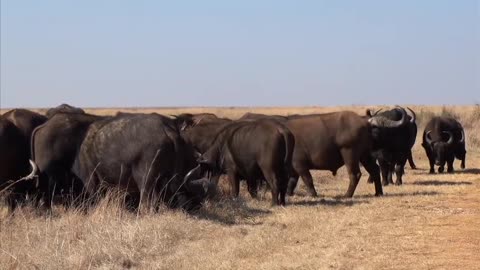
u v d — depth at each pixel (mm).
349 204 29734
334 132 32625
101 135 26938
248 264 19234
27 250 20656
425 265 18594
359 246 20984
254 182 31547
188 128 33969
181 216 25141
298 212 27609
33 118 30172
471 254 19859
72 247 20953
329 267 18547
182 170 27531
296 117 34188
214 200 28391
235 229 24312
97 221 23750
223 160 31875
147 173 25938
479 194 32500
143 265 19406
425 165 51656
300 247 21188
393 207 28625
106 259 19812
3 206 29203
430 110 93750
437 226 24250
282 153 29703
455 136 46656
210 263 19359
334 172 33562
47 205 28016
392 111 38781
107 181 26859
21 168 28828
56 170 27719
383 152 38594
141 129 26328
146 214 25156
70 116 28281
